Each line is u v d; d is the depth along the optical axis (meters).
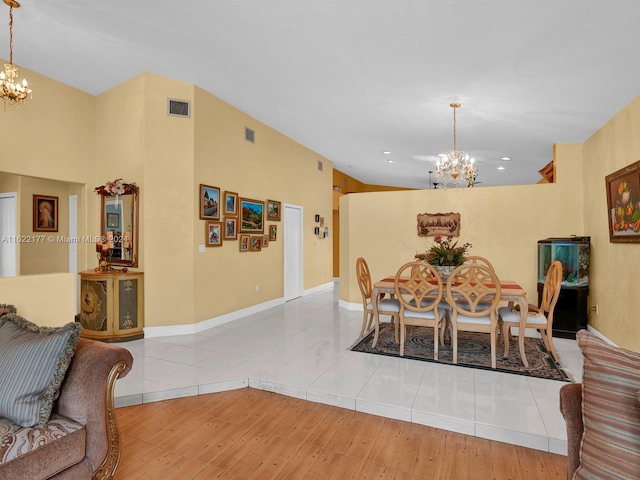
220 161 5.23
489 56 3.41
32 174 4.48
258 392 3.21
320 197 8.45
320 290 8.58
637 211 3.58
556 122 4.71
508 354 3.92
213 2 2.97
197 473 2.11
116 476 2.07
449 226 5.80
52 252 5.86
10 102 4.08
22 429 1.69
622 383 1.30
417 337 4.61
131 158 4.68
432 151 7.18
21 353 1.84
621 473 1.23
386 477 2.08
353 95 4.64
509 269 5.52
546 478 2.08
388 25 3.09
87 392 1.86
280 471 2.13
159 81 4.59
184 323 4.74
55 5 3.17
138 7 3.12
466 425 2.54
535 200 5.43
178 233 4.70
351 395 2.93
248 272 5.89
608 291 4.33
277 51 3.69
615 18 2.67
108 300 4.35
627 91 3.71
